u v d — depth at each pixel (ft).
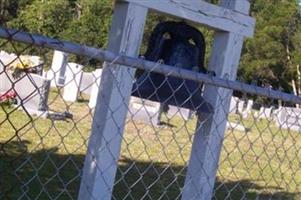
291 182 30.17
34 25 140.36
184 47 13.82
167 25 13.76
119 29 12.70
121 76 12.33
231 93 13.84
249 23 14.26
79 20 144.25
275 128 50.31
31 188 21.75
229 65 14.11
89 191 12.46
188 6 13.38
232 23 13.98
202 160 13.80
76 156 28.63
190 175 14.05
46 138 31.68
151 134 40.60
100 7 142.92
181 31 13.82
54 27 143.33
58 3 143.13
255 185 30.07
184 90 13.25
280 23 187.62
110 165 12.54
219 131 13.80
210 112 13.56
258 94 13.01
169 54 13.74
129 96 12.52
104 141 12.41
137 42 12.80
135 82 12.91
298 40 188.44
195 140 13.96
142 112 43.75
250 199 27.27
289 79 191.72
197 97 13.41
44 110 33.19
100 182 12.46
